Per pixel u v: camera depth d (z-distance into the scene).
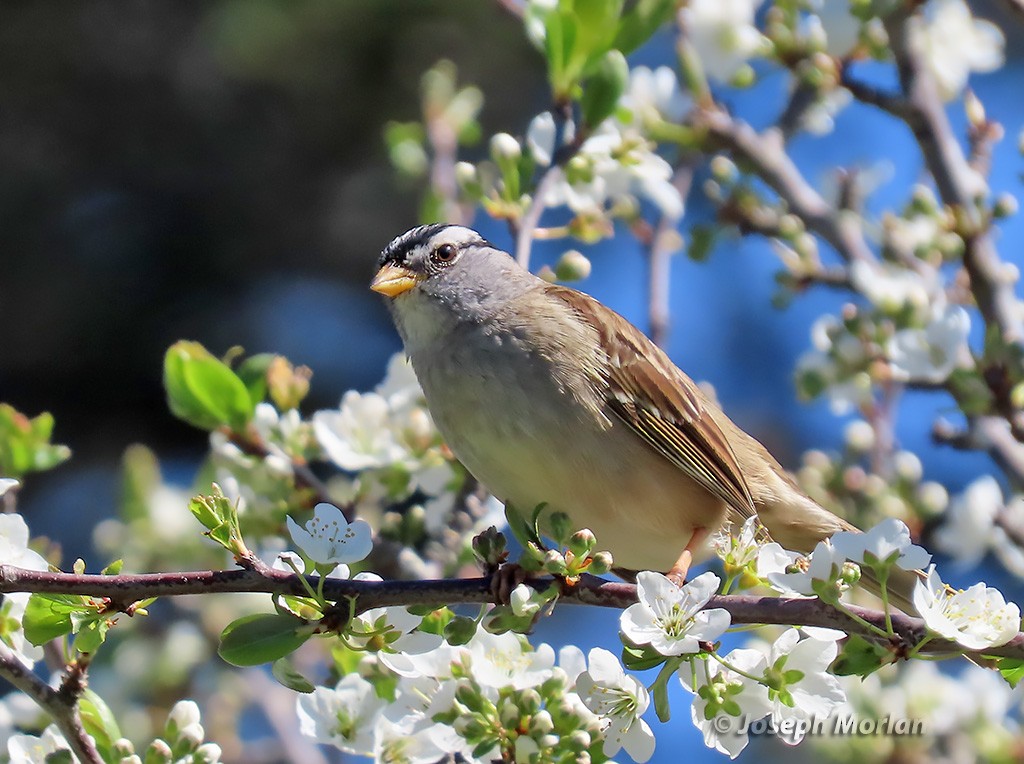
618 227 18.27
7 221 19.64
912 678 9.77
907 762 9.85
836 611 6.32
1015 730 10.06
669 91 10.95
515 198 9.50
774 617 6.36
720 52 10.60
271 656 6.43
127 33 20.09
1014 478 10.06
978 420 10.18
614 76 9.23
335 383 19.19
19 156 19.86
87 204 19.89
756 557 6.59
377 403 9.69
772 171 10.89
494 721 6.68
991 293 9.88
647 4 9.47
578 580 6.61
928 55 11.30
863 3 9.81
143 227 19.86
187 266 19.77
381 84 19.45
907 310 9.81
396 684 7.33
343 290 19.75
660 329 10.65
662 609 6.31
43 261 19.61
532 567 6.58
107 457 19.08
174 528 10.66
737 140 10.84
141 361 19.42
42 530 18.50
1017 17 9.66
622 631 6.24
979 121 10.42
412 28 19.28
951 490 15.89
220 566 10.54
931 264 10.79
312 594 6.44
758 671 6.48
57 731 7.18
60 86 20.16
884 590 6.17
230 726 10.90
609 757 6.76
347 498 9.62
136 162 20.08
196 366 9.27
